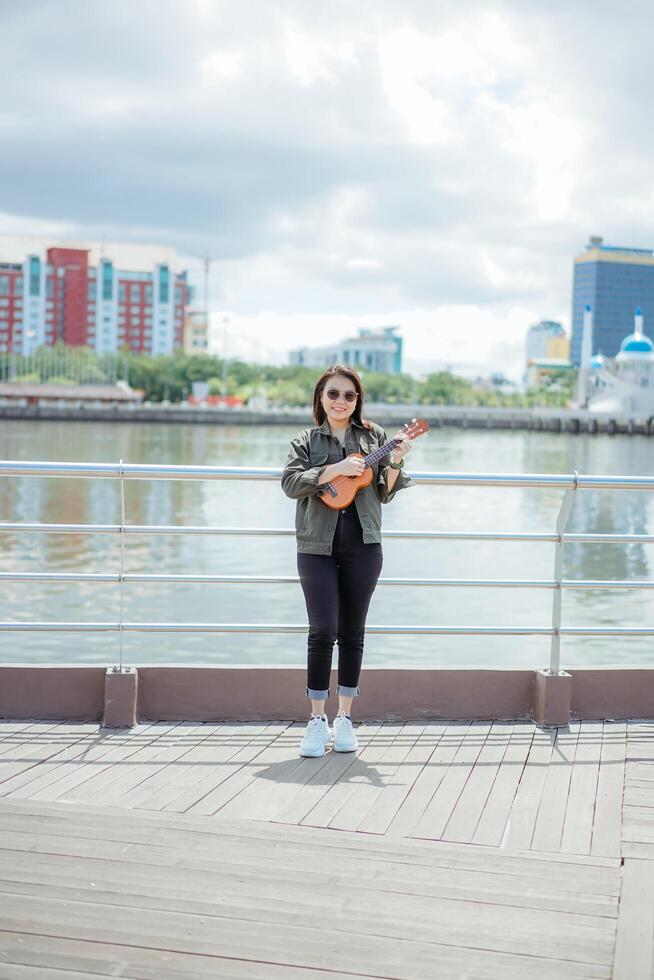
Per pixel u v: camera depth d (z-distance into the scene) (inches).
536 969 114.3
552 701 207.8
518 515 1574.8
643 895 132.0
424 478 201.3
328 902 128.5
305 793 168.1
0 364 7554.1
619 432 7047.2
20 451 3398.1
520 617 748.0
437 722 211.0
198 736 199.3
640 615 760.3
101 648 613.0
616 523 1503.4
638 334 7416.3
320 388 194.7
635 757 189.5
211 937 119.4
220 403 7578.7
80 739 195.9
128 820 153.3
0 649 604.1
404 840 148.7
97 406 7042.3
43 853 140.6
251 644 626.8
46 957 114.5
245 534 203.6
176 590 807.7
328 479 185.6
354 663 192.1
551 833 152.6
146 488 1870.1
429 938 120.4
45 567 933.2
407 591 834.2
